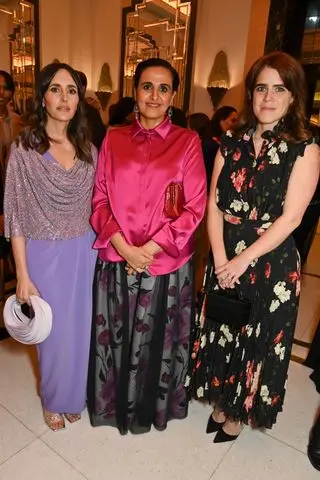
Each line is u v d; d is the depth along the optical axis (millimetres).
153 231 1357
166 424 1636
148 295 1403
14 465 1423
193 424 1679
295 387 1981
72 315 1465
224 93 5027
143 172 1345
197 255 2777
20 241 1360
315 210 2900
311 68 4023
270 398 1445
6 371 1946
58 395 1545
